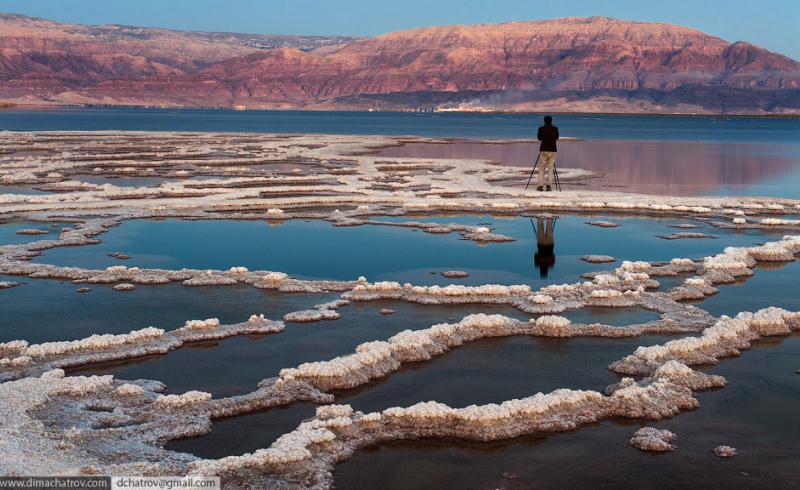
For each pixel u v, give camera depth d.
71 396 10.86
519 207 30.22
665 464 9.27
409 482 8.84
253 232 24.77
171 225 26.09
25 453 8.87
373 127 146.00
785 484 8.79
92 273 18.28
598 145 83.88
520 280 18.22
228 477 8.59
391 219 27.25
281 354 12.99
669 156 65.00
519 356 13.04
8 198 29.97
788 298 16.70
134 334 13.34
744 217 27.75
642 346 13.27
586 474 9.04
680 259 19.66
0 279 18.02
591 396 10.85
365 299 16.31
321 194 34.34
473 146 78.94
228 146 68.31
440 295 16.48
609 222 26.84
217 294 16.83
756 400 11.20
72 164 47.78
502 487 8.76
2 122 149.00
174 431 9.86
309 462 9.02
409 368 12.42
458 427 10.05
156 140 78.19
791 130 145.12
